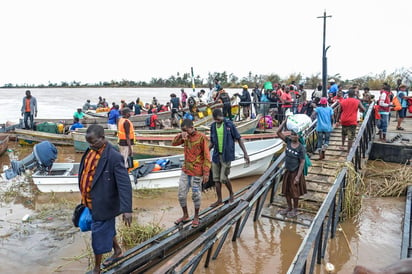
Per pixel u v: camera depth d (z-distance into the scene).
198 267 5.07
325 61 14.83
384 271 0.90
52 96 72.00
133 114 18.58
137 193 8.41
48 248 5.80
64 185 8.38
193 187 5.39
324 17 14.58
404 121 14.86
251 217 6.76
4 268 5.16
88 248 5.62
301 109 14.26
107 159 3.91
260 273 4.89
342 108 8.70
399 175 8.49
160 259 5.20
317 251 5.03
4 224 6.74
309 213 6.61
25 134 14.48
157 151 10.98
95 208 3.94
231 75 60.09
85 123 16.86
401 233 6.11
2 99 64.06
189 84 78.62
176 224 5.68
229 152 5.88
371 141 10.20
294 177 6.32
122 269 4.45
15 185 9.16
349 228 6.30
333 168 7.98
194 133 5.23
